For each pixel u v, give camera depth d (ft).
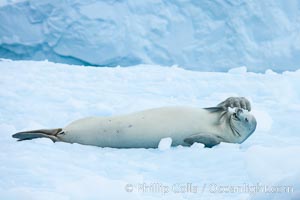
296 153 37.32
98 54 179.32
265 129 68.33
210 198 39.29
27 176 42.73
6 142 56.85
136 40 179.73
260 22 180.34
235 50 179.52
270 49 179.11
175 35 182.70
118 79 118.32
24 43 178.50
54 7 175.42
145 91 102.42
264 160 37.40
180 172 47.37
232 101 60.03
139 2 182.29
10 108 79.71
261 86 107.24
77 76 119.55
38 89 98.32
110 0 180.34
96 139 58.23
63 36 176.86
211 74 128.16
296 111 82.84
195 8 182.80
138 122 58.49
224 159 51.52
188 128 58.39
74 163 48.93
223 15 181.27
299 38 178.60
